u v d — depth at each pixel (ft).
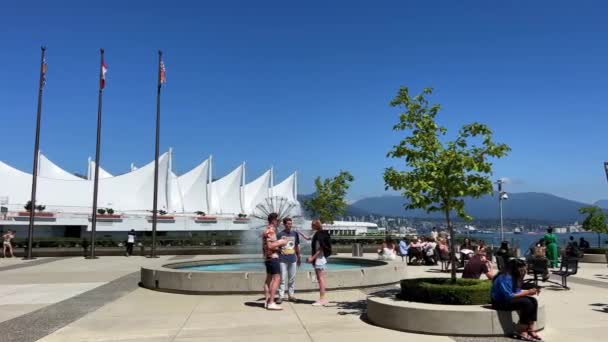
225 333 25.93
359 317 29.91
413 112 31.04
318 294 39.70
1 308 34.86
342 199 144.05
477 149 29.63
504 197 100.37
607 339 24.13
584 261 76.07
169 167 240.32
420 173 29.89
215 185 282.56
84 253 99.66
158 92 98.22
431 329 25.21
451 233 29.94
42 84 94.63
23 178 215.31
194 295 40.27
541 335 24.97
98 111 94.53
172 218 215.10
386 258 73.31
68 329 27.53
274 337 24.85
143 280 46.32
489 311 24.89
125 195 232.12
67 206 214.90
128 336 25.63
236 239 123.65
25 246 107.55
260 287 40.37
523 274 25.29
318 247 34.83
